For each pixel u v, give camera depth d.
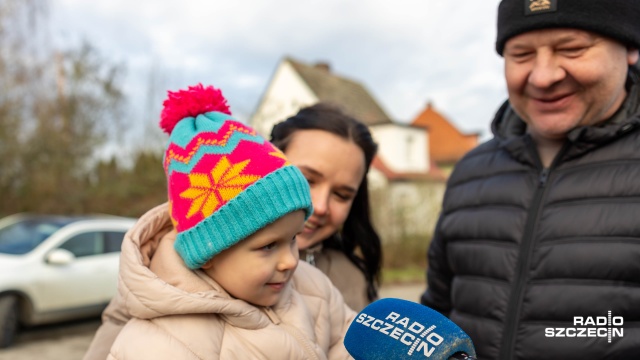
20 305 6.35
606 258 1.68
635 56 1.80
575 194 1.79
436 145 32.19
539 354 1.74
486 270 1.94
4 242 6.78
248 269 1.35
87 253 6.96
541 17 1.66
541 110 1.80
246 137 1.42
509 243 1.90
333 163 1.85
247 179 1.34
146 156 14.59
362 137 1.95
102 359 1.53
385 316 1.18
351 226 2.20
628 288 1.66
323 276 1.74
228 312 1.32
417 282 12.13
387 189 14.20
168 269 1.41
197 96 1.52
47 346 6.40
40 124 13.38
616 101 1.82
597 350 1.67
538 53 1.73
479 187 2.08
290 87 23.30
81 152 13.98
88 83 14.51
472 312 1.96
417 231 14.30
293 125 1.95
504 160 2.07
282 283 1.42
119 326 1.56
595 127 1.80
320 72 24.28
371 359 1.10
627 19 1.65
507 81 1.86
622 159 1.76
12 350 6.18
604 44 1.67
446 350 1.04
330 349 1.64
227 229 1.33
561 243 1.78
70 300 6.60
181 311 1.29
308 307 1.58
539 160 1.94
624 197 1.72
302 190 1.41
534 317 1.78
